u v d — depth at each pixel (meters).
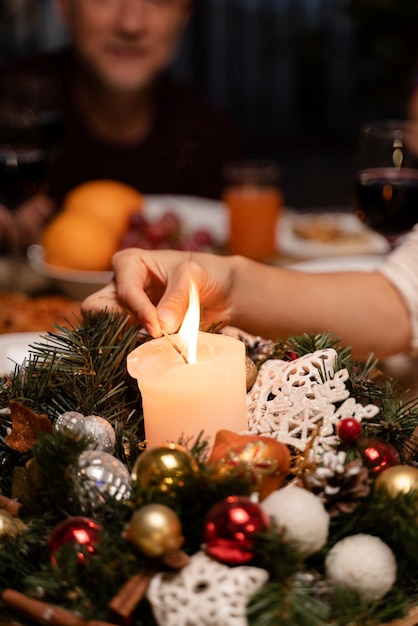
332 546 0.74
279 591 0.69
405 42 3.62
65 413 0.81
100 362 0.88
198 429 0.80
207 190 3.02
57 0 3.07
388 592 0.73
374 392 0.86
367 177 1.76
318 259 1.97
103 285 1.69
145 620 0.70
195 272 0.98
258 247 1.97
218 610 0.67
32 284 1.83
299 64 6.70
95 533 0.71
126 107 2.99
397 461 0.79
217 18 7.17
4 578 0.73
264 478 0.74
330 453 0.75
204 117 3.11
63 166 2.97
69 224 1.79
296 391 0.85
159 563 0.69
